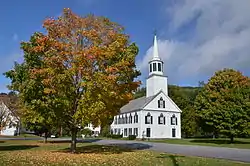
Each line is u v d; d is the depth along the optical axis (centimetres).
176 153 2061
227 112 3378
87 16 2003
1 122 4500
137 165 1343
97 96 1780
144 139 5134
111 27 1988
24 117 2650
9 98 4691
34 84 1945
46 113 2039
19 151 2248
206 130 3706
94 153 2052
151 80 6294
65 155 1870
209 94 3709
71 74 1792
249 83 3806
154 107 5991
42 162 1469
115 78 1800
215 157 1742
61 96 1864
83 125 1911
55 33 1897
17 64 2452
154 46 6406
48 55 1817
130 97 1966
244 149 2488
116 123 6944
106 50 1831
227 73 3816
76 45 1902
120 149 2498
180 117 6256
